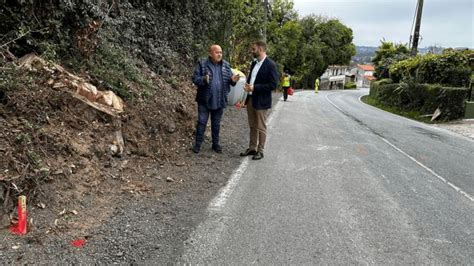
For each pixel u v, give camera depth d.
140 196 4.49
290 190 5.19
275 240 3.71
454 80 18.98
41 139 4.25
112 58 7.17
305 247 3.60
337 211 4.54
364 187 5.54
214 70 6.47
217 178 5.50
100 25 6.78
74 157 4.48
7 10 5.31
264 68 6.42
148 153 5.75
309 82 61.66
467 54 19.73
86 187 4.27
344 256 3.47
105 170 4.77
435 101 17.91
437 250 3.69
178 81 10.34
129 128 5.86
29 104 4.53
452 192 5.63
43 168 3.90
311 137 9.35
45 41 5.68
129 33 8.72
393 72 24.59
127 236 3.54
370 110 20.27
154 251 3.34
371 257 3.48
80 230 3.53
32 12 5.56
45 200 3.75
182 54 12.21
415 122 16.16
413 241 3.86
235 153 7.05
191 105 9.00
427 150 8.85
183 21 12.28
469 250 3.73
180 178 5.30
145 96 7.09
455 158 8.18
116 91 6.34
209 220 4.07
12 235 3.26
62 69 5.51
